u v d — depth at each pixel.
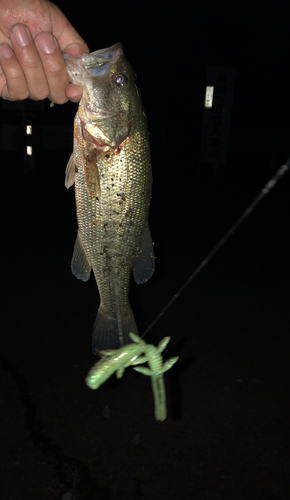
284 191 2.39
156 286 1.04
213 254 1.29
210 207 1.90
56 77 0.32
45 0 0.33
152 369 0.24
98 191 0.34
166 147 3.77
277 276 1.15
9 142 2.60
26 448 0.56
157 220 1.63
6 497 0.50
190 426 0.61
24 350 0.76
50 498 0.50
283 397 0.67
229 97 2.45
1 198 1.79
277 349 0.81
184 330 0.85
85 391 0.67
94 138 0.33
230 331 0.86
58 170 2.46
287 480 0.53
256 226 1.63
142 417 0.62
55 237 1.33
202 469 0.55
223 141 2.52
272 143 3.22
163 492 0.51
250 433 0.60
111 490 0.51
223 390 0.68
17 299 0.93
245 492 0.52
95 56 0.33
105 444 0.58
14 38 0.30
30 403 0.64
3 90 0.36
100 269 0.36
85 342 0.79
